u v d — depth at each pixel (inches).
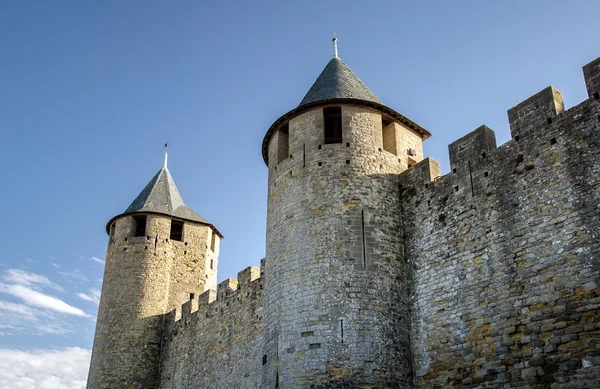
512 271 694.5
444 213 809.5
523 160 724.0
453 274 765.9
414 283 818.8
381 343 775.7
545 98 720.3
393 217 869.8
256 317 1095.6
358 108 932.6
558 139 692.7
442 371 738.8
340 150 898.7
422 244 828.0
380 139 925.2
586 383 592.1
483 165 776.3
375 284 810.2
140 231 1552.7
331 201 863.7
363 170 887.1
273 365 808.9
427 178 856.9
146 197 1530.5
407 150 955.3
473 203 771.4
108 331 1368.1
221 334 1188.5
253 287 1131.9
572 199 657.6
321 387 750.5
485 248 735.1
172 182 1638.8
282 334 812.0
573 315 621.0
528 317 661.3
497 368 675.4
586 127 668.1
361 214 853.8
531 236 686.5
